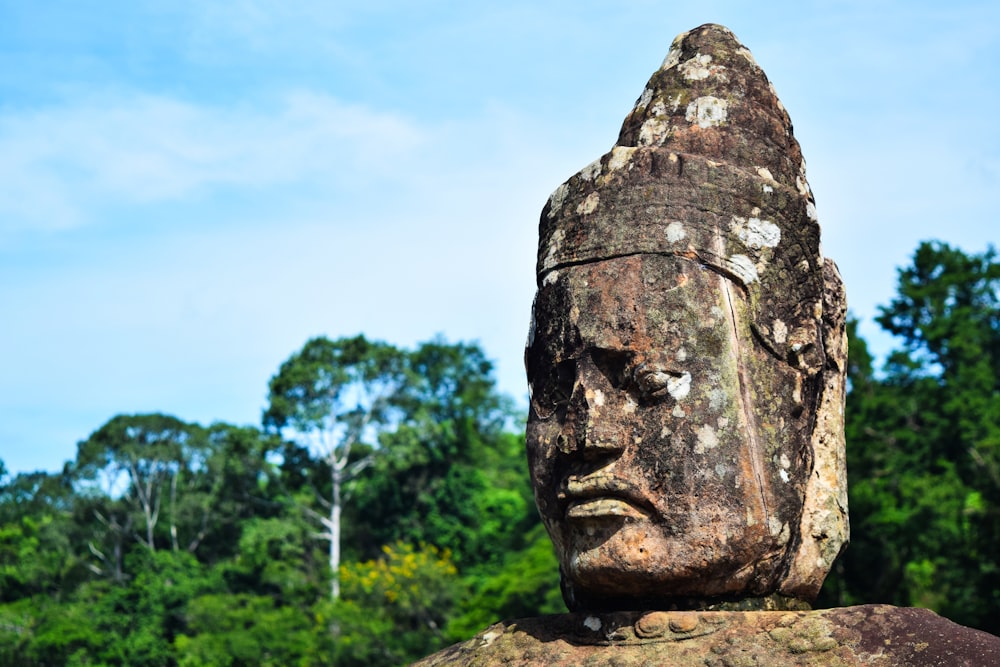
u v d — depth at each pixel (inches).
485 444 1854.1
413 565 1205.1
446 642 1053.2
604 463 175.9
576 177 189.0
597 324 179.0
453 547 1550.2
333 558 1488.7
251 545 1441.9
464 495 1599.4
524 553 1280.8
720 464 172.1
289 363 1589.6
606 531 174.7
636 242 180.2
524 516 1487.5
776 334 180.4
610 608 180.5
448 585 1183.6
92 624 1370.6
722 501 171.2
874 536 797.9
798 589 184.1
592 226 183.8
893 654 159.8
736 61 199.8
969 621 799.7
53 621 1336.1
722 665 165.3
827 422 193.9
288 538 1487.5
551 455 182.7
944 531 811.4
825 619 168.6
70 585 1578.5
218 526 1631.4
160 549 1638.8
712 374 175.2
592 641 177.3
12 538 1630.2
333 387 1556.3
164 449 1718.8
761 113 195.0
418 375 1604.3
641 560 171.9
